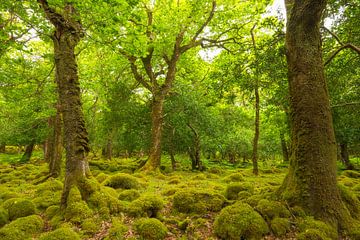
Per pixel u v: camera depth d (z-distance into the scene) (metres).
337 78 9.86
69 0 7.52
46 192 9.69
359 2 8.27
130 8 8.43
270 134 30.36
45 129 26.52
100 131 27.12
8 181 15.27
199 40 18.89
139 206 7.40
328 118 6.55
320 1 6.28
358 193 8.81
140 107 21.88
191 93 20.44
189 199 7.74
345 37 9.34
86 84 17.03
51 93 15.40
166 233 6.33
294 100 6.82
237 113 26.75
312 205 6.15
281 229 5.85
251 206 6.86
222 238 5.98
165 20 16.50
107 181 11.09
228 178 13.80
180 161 28.12
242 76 10.67
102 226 6.62
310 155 6.41
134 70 19.59
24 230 6.27
